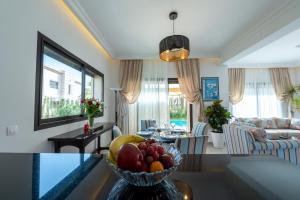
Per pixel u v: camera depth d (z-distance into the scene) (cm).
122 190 71
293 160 255
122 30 336
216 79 500
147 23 307
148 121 405
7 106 151
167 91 496
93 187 73
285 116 596
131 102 482
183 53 255
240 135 287
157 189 71
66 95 256
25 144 170
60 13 234
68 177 83
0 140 145
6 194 65
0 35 145
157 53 475
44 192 68
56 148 210
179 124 506
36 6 187
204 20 296
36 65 186
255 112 599
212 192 69
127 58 481
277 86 595
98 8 262
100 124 343
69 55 254
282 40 393
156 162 66
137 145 72
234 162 106
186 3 249
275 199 63
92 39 350
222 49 453
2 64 146
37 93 186
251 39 334
